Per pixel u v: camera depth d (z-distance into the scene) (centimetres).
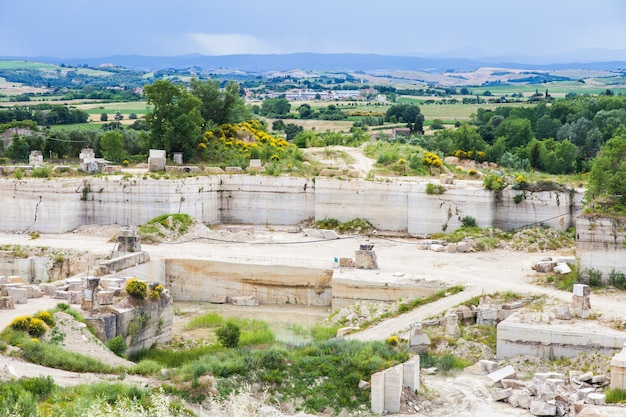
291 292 11900
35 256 12438
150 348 9788
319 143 19625
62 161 17738
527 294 10531
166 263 12194
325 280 11775
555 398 7962
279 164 15825
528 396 8050
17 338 8431
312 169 15650
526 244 12850
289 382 8006
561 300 10275
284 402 7806
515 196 13675
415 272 11581
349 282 11206
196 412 7375
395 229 14012
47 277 12325
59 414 6544
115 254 11938
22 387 7106
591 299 10375
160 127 16388
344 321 10662
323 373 8131
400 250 12862
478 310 10219
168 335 10175
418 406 7975
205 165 15875
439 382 8631
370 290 11119
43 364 8081
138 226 13975
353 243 13325
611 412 7375
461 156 19088
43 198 13812
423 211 13812
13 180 13962
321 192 14325
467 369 8988
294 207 14538
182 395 7581
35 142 18612
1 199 13938
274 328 10606
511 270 11681
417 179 14625
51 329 8812
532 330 9262
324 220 14288
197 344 10056
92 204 14138
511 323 9444
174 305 11919
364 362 8219
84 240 13238
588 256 10975
